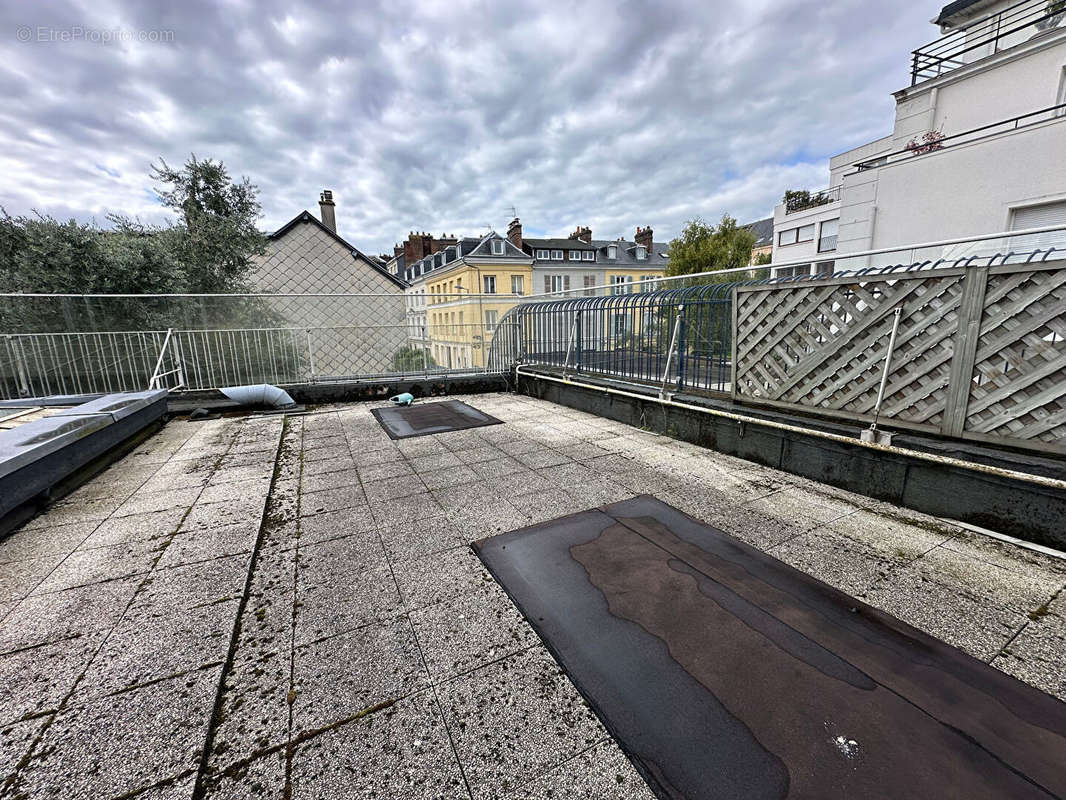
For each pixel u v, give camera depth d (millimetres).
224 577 2314
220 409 6520
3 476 2697
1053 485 2299
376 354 7988
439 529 2848
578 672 1649
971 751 1300
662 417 5055
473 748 1368
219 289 9602
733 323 4230
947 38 9125
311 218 13789
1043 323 2348
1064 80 7570
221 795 1232
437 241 36156
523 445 4719
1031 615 1923
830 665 1658
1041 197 6578
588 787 1241
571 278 32281
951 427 2801
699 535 2693
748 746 1332
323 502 3297
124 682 1626
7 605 2084
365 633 1894
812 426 3480
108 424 4043
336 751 1362
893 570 2277
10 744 1377
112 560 2480
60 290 7234
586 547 2580
